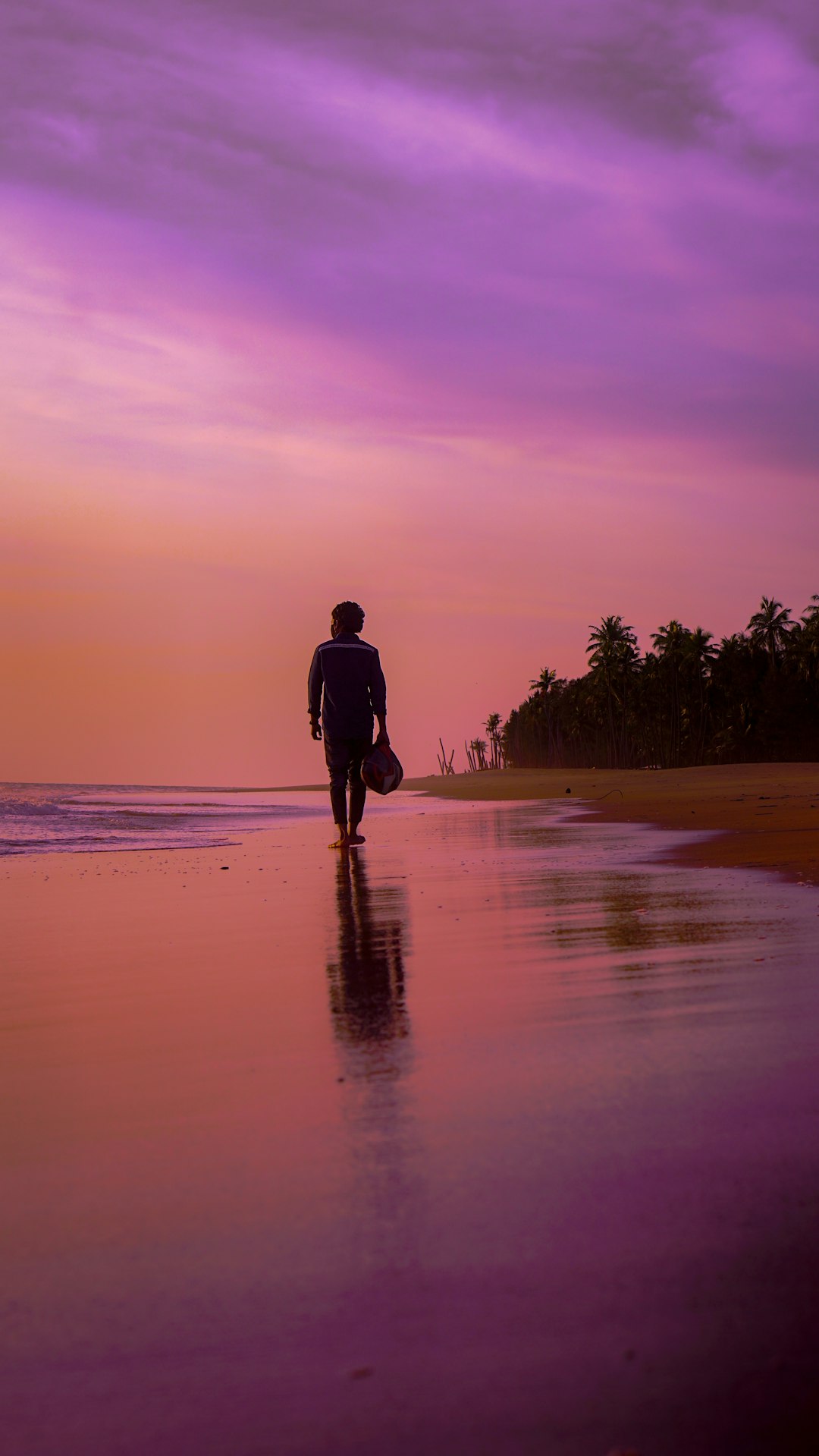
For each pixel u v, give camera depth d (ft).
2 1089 7.24
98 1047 8.34
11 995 10.56
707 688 363.35
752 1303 4.01
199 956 12.75
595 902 16.39
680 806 52.49
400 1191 5.21
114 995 10.45
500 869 23.48
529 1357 3.72
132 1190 5.36
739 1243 4.50
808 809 42.27
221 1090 7.08
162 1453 3.30
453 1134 6.01
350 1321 4.01
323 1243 4.67
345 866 25.77
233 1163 5.69
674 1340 3.79
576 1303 4.07
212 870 25.81
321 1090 6.99
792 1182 5.10
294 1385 3.63
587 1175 5.30
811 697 329.52
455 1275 4.32
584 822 42.78
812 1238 4.52
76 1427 3.44
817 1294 4.07
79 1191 5.36
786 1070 6.97
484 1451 3.24
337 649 33.19
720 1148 5.59
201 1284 4.34
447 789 119.14
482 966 11.35
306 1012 9.43
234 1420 3.45
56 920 16.48
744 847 25.85
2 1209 5.17
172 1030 8.88
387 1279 4.32
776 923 13.37
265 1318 4.06
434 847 31.45
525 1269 4.35
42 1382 3.69
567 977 10.50
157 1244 4.73
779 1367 3.61
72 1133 6.27
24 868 26.78
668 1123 6.02
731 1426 3.31
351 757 33.30
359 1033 8.57
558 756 472.03
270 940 13.89
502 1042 8.05
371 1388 3.59
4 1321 4.10
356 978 10.98
